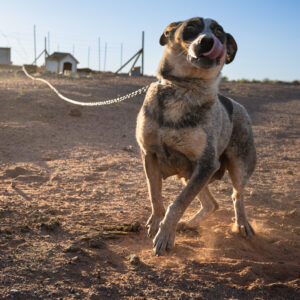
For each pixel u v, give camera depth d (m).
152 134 1.32
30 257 1.18
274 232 1.71
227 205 2.09
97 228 1.52
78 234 1.43
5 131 3.44
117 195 2.08
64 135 3.67
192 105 1.26
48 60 14.76
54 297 0.97
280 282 1.20
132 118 5.08
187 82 1.25
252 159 1.64
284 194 2.42
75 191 2.09
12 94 5.18
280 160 3.57
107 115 4.95
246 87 11.88
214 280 1.17
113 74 13.56
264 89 11.72
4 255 1.17
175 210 1.26
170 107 1.27
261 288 1.14
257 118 6.41
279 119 6.45
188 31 1.25
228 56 1.48
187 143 1.28
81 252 1.26
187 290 1.10
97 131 4.10
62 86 7.05
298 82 16.11
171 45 1.29
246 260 1.32
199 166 1.31
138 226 1.55
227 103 1.55
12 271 1.07
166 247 1.24
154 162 1.41
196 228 1.67
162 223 1.26
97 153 3.11
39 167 2.54
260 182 2.71
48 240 1.34
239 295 1.10
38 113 4.40
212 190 2.41
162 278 1.15
